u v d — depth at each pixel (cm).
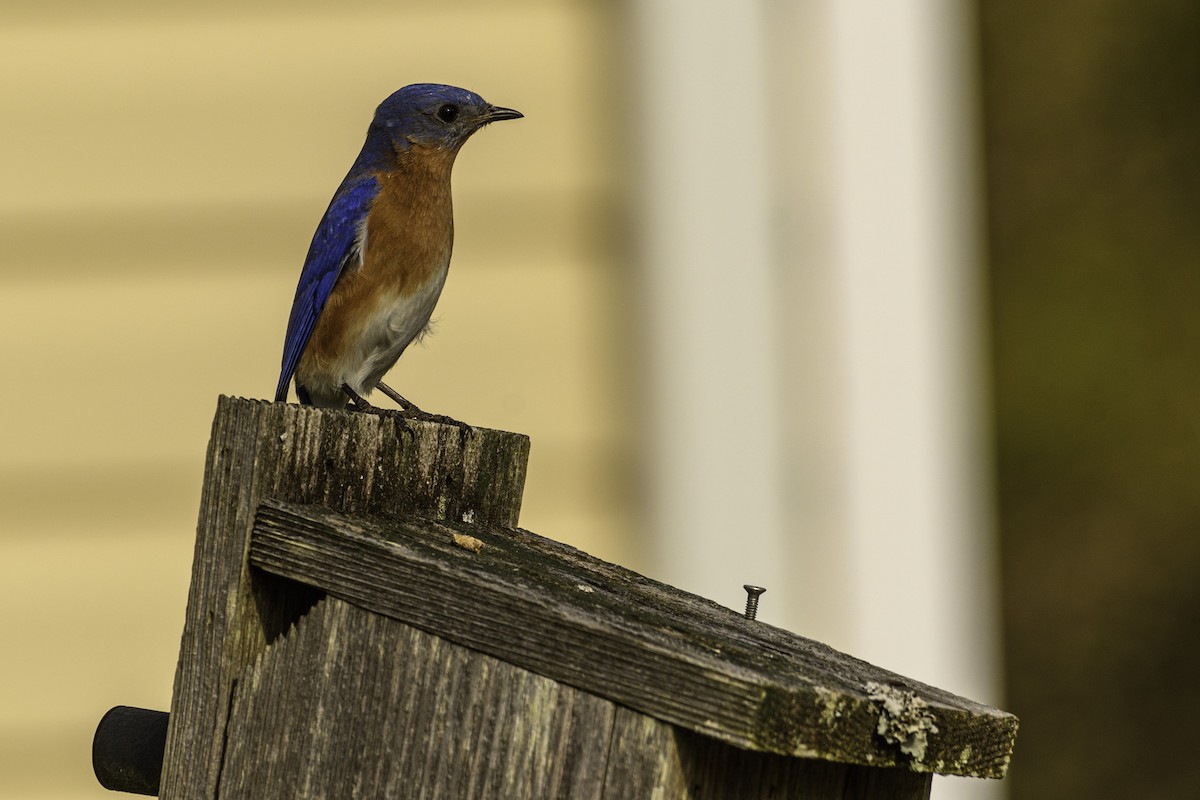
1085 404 1756
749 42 1094
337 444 675
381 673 617
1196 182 1766
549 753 585
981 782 1166
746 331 1093
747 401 1091
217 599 647
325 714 625
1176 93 1778
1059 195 1788
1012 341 1777
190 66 1084
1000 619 1748
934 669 1092
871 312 1098
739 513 1087
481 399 1081
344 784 618
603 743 577
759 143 1096
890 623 1093
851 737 573
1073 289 1780
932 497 1099
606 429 1085
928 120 1103
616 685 575
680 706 563
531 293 1088
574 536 1074
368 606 620
